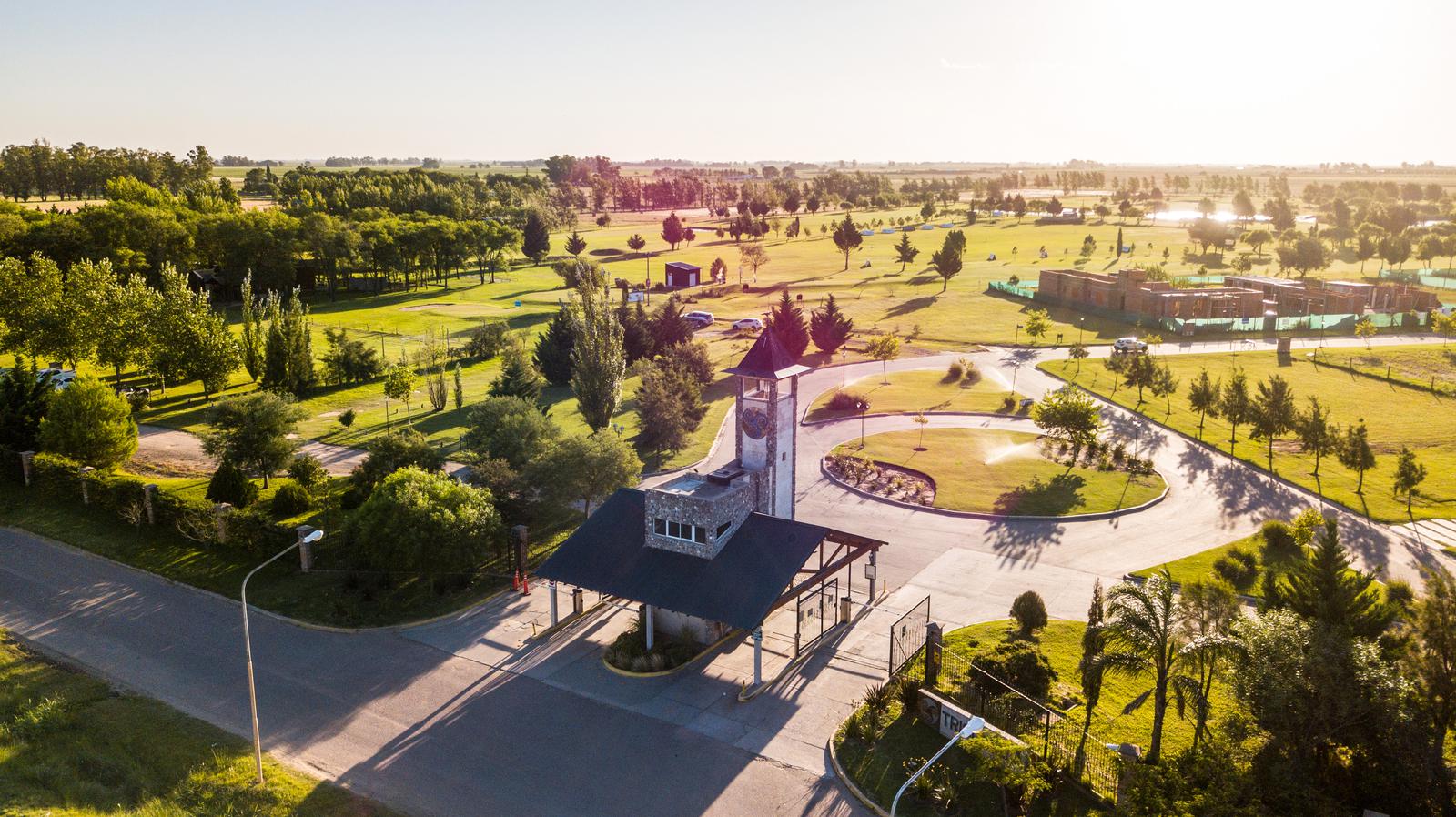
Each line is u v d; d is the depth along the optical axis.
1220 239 196.00
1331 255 182.62
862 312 139.38
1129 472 67.25
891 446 74.12
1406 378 93.62
